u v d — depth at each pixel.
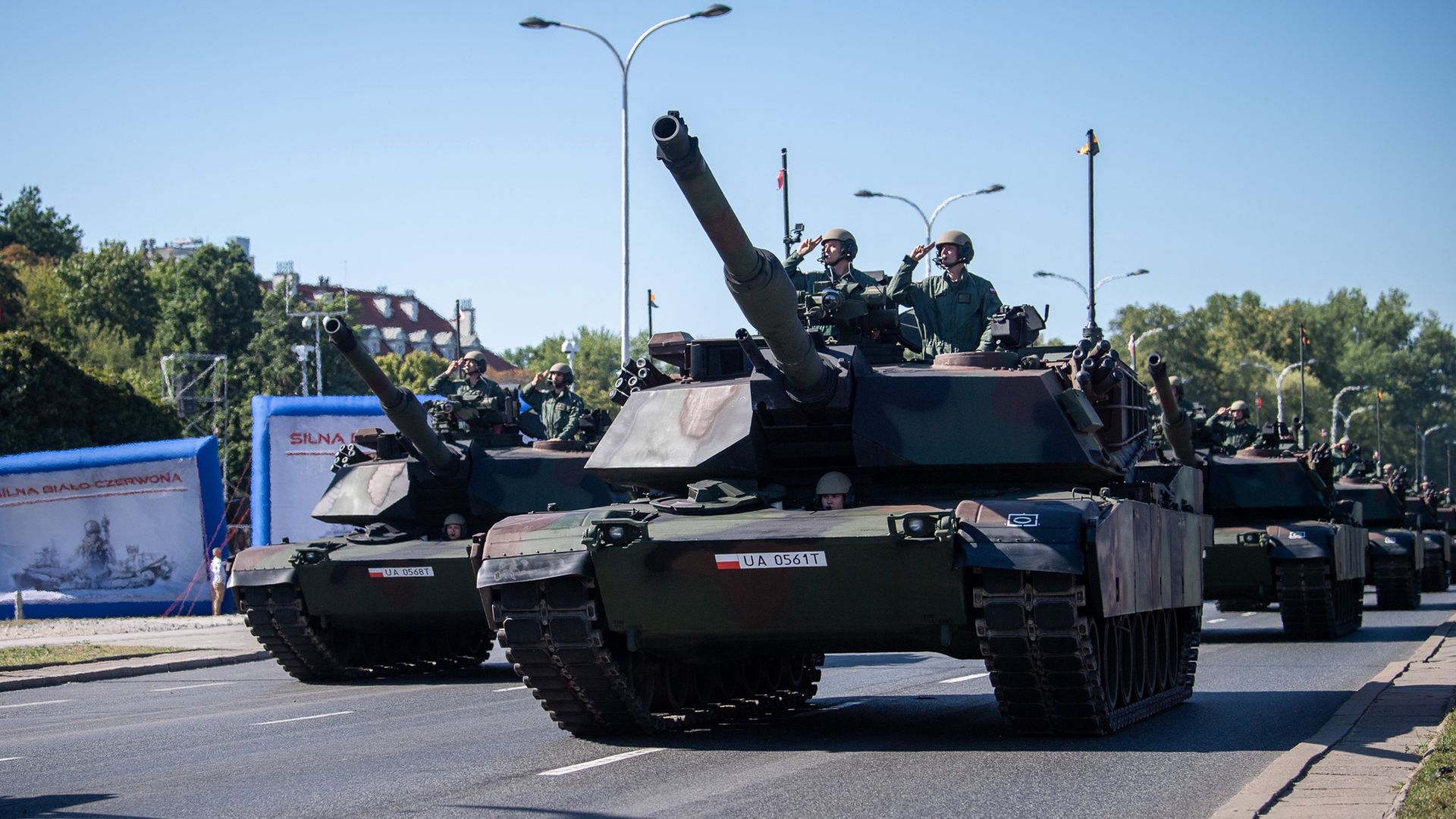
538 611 13.07
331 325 19.31
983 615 12.44
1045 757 11.83
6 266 78.38
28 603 35.06
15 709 18.42
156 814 9.99
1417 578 36.91
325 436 37.22
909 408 14.27
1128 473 15.82
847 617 12.64
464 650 24.16
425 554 20.53
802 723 14.65
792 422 14.40
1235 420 31.25
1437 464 152.88
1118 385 15.55
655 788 10.57
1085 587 12.04
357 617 21.08
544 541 13.18
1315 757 11.04
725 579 12.52
